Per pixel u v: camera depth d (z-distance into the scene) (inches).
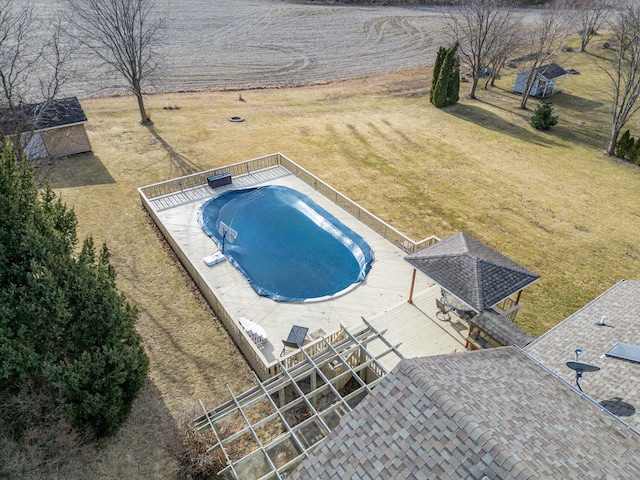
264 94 1705.2
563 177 1196.5
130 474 474.6
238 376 600.1
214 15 2738.7
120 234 878.4
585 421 328.2
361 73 2015.3
